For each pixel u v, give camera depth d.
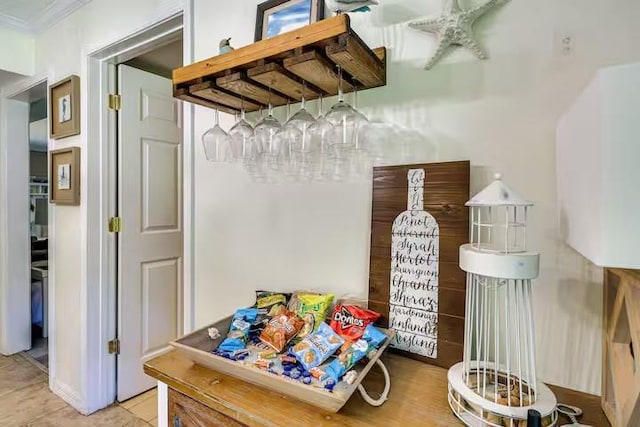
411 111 0.91
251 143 1.07
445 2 0.83
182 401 0.80
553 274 0.75
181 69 0.98
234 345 0.86
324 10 1.01
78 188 1.86
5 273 2.52
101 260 1.88
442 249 0.84
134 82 1.97
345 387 0.67
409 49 0.91
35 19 2.04
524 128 0.78
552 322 0.75
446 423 0.63
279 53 0.80
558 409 0.65
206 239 1.35
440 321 0.83
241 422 0.69
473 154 0.83
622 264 0.41
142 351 2.05
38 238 3.97
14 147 2.54
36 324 2.94
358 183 1.01
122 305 1.95
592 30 0.71
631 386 0.55
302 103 0.99
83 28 1.82
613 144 0.41
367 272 1.00
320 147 1.04
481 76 0.82
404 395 0.72
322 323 0.87
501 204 0.60
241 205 1.25
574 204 0.57
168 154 2.15
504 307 0.79
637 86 0.40
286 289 1.16
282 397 0.72
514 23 0.78
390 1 0.94
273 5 1.10
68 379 1.97
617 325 0.62
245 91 0.99
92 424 1.77
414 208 0.89
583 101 0.50
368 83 0.94
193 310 1.38
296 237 1.13
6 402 1.95
